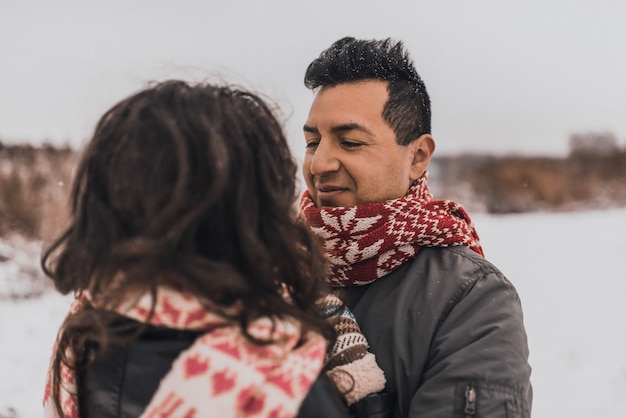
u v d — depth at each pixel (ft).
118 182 3.09
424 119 5.53
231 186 3.16
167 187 3.05
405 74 5.35
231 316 3.09
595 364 16.31
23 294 21.07
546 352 17.28
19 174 24.22
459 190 52.49
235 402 2.93
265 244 3.29
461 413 4.14
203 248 3.17
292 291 3.55
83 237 3.26
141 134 3.12
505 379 4.24
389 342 4.71
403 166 5.33
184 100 3.25
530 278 24.56
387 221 4.96
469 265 4.80
